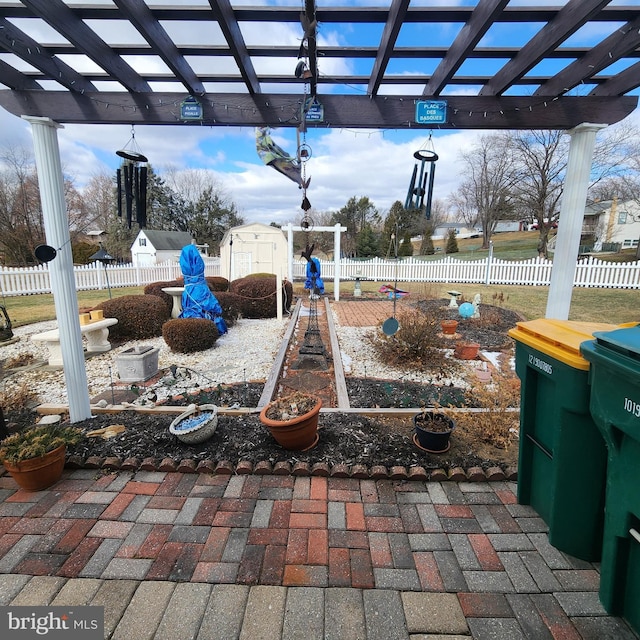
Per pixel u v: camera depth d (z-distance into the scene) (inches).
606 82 105.2
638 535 52.7
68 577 67.2
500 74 99.2
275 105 105.5
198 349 223.0
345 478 95.2
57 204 108.7
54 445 91.7
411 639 56.6
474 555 72.1
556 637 56.6
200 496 88.5
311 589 64.7
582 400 63.2
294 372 189.3
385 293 480.7
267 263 562.6
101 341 222.1
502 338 254.7
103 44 88.0
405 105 104.7
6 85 98.7
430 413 114.2
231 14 77.7
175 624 58.8
